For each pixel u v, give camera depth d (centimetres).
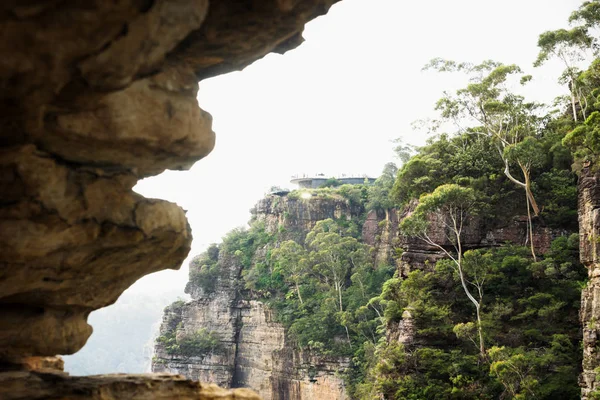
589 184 5391
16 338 1230
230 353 12425
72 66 826
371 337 10156
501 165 7356
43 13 752
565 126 6925
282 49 1248
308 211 12812
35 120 888
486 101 7188
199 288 13288
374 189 12506
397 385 6028
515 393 5266
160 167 1159
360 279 10600
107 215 1081
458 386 5672
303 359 10825
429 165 7506
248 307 12444
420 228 6612
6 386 1170
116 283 1273
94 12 772
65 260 1088
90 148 1000
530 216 6775
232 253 13288
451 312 6450
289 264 11325
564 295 6103
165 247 1238
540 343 5900
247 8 1045
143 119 1008
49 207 980
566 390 5178
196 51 1104
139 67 896
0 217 948
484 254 6494
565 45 6869
